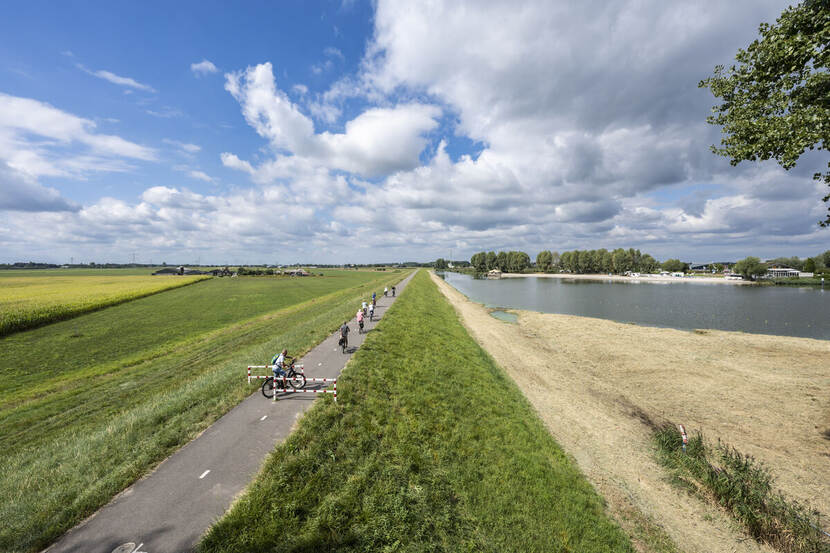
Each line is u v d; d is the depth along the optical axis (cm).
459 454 1230
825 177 1175
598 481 1333
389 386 1614
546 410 1955
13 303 4722
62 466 941
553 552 915
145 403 1435
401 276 13962
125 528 723
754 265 14275
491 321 4984
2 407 1659
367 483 935
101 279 11425
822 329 4338
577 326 4500
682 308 6322
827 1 1020
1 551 658
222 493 834
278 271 16450
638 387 2398
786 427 1798
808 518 1092
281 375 1418
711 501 1242
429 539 822
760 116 1266
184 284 9356
